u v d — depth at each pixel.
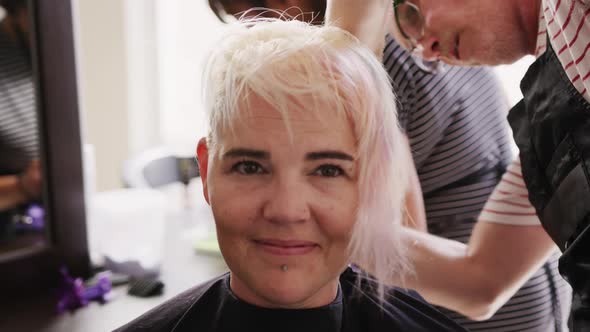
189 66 2.63
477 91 0.96
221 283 0.67
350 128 0.54
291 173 0.52
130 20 2.50
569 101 0.61
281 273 0.53
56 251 1.22
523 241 0.80
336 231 0.54
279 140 0.51
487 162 0.98
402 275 0.75
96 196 1.37
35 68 1.15
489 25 0.73
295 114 0.51
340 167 0.54
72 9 1.20
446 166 0.96
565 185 0.62
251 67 0.52
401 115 0.87
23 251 1.17
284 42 0.54
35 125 1.17
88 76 2.30
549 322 1.00
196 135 2.67
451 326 0.71
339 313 0.64
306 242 0.53
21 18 1.12
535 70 0.67
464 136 0.94
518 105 0.72
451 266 0.82
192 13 2.58
